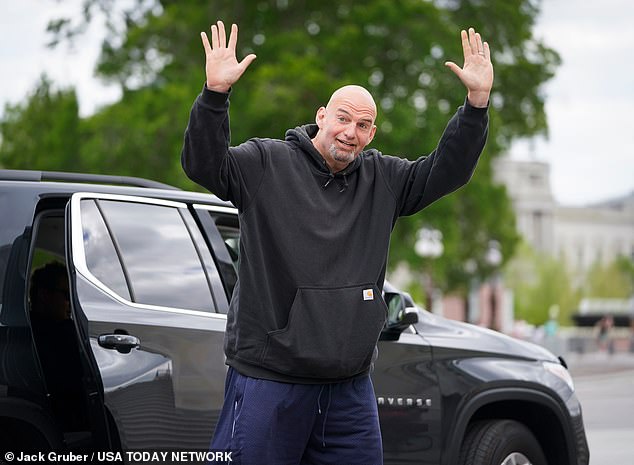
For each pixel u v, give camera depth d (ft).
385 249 22.49
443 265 150.61
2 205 25.25
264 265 21.61
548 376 32.63
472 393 30.76
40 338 27.35
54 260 27.58
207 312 26.78
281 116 120.98
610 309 356.38
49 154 149.79
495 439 31.63
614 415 76.59
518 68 143.54
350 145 21.94
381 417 29.12
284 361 21.49
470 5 140.87
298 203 21.77
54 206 26.20
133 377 25.09
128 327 25.39
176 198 27.73
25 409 24.21
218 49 21.03
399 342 29.86
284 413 21.59
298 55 129.08
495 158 152.46
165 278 26.61
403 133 127.54
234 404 21.95
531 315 463.01
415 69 132.77
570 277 495.82
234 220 28.45
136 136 130.62
